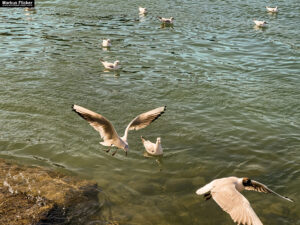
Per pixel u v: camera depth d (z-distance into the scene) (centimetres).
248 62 2266
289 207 1051
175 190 1141
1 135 1428
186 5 3744
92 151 1361
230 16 3369
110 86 1891
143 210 1043
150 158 1327
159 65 2198
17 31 2770
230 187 517
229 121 1562
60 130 1488
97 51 2417
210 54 2400
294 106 1692
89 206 1046
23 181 1132
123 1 3816
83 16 3228
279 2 3953
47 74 2003
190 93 1816
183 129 1507
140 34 2803
